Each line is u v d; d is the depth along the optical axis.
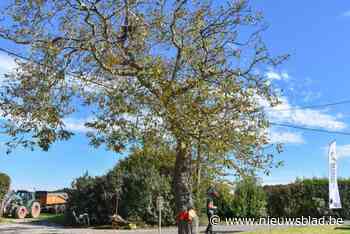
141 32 14.33
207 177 18.53
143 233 25.31
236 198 36.75
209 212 23.25
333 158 24.25
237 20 14.95
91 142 14.45
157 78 13.55
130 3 14.17
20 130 14.48
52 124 14.40
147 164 31.70
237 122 14.14
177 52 14.62
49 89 14.38
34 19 14.11
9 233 24.59
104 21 13.95
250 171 15.00
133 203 30.97
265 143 14.76
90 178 32.31
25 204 39.03
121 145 14.18
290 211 38.22
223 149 14.05
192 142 14.17
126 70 14.27
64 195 42.06
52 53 13.92
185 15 14.70
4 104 14.32
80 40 14.20
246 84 14.64
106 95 14.33
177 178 15.30
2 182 35.25
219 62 14.56
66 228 28.73
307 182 38.25
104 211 31.11
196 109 13.55
